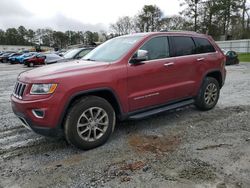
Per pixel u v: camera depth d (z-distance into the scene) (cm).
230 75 1326
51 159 369
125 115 435
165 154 376
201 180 306
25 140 439
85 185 303
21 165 353
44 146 414
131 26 7312
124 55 434
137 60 432
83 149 392
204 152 380
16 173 332
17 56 3381
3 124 525
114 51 462
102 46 519
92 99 391
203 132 462
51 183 308
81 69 394
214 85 597
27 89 372
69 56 1139
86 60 470
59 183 308
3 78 1398
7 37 10875
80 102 381
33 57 2712
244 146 399
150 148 398
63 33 10231
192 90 544
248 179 306
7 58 3662
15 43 10888
